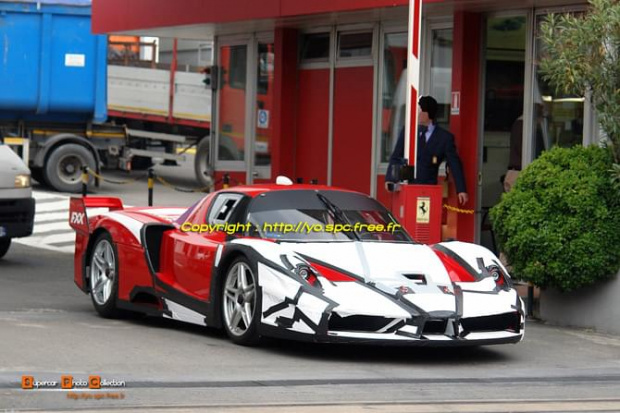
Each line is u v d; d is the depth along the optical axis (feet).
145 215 39.42
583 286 39.32
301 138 62.90
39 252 62.85
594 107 39.93
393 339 29.68
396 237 34.88
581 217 38.45
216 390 26.21
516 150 50.39
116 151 100.42
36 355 30.32
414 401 25.79
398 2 49.39
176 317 36.40
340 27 60.13
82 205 41.11
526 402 26.32
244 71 67.82
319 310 29.84
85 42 94.84
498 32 51.60
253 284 32.48
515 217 39.78
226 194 36.65
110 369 28.55
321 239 33.81
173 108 104.42
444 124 54.19
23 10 92.79
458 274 32.50
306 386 27.20
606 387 29.07
